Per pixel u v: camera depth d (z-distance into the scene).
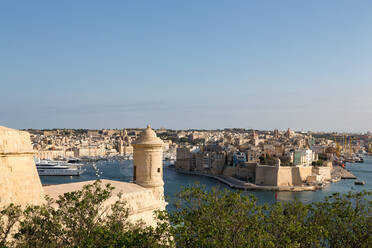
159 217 24.77
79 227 23.55
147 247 21.56
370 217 32.47
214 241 24.02
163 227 22.36
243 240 25.25
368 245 30.23
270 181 198.75
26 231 21.69
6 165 24.89
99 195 25.09
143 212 34.22
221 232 25.70
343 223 32.59
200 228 24.97
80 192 25.16
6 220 23.73
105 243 21.25
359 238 30.88
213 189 30.69
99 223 25.61
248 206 28.44
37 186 27.25
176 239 24.09
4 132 25.22
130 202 33.22
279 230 28.73
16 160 25.80
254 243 25.22
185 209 28.75
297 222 30.55
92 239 21.45
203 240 22.98
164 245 22.97
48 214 22.84
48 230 22.31
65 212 24.16
